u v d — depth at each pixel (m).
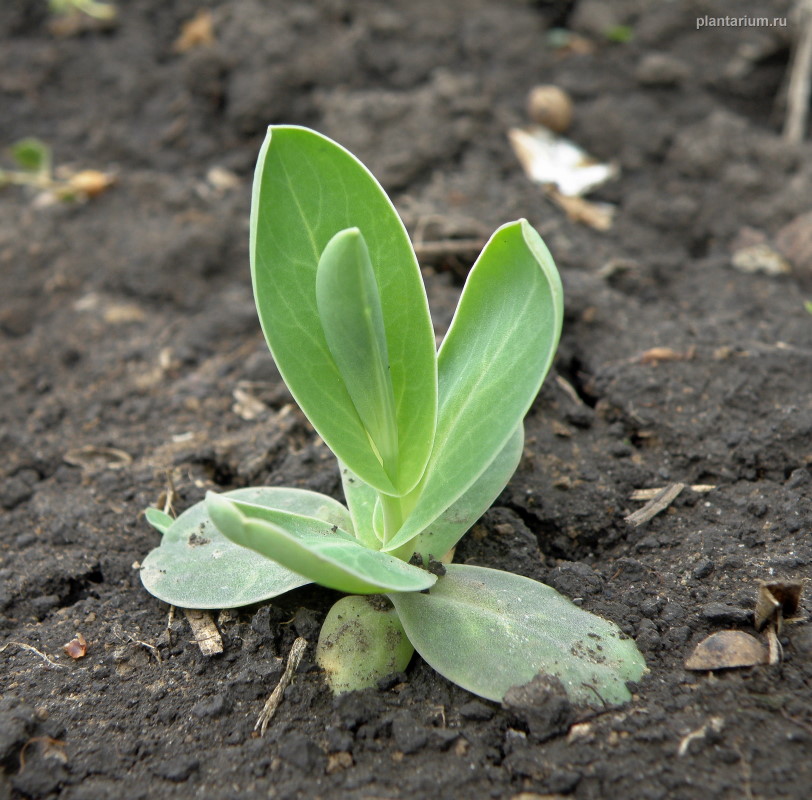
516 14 0.41
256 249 0.23
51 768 0.23
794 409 0.27
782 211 0.32
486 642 0.23
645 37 0.40
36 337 0.31
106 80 0.40
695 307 0.30
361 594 0.24
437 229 0.31
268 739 0.23
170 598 0.24
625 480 0.26
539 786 0.23
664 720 0.23
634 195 0.33
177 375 0.30
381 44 0.39
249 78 0.38
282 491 0.25
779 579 0.24
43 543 0.26
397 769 0.23
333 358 0.23
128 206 0.34
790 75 0.37
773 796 0.22
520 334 0.23
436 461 0.24
